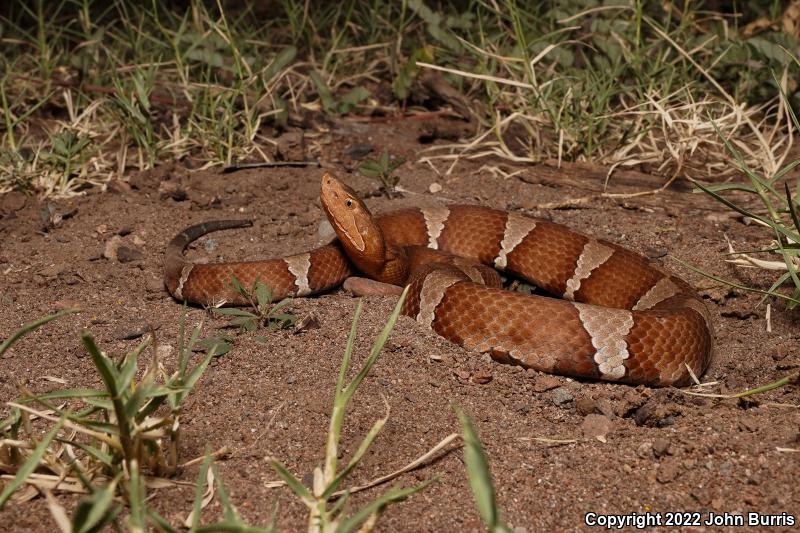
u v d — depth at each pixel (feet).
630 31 27.89
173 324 17.88
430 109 29.50
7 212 22.88
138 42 30.32
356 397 15.02
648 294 18.92
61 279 19.92
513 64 27.20
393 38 31.78
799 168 23.63
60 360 16.46
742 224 21.98
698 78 27.35
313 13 33.81
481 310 17.03
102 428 11.42
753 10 30.83
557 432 14.66
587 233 21.79
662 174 24.44
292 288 19.22
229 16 35.12
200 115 26.14
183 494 12.45
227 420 14.37
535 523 12.42
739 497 12.91
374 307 18.20
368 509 10.50
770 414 15.01
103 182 24.36
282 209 23.11
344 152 26.23
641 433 14.57
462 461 13.60
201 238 21.68
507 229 21.15
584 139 25.11
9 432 13.21
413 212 21.76
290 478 10.91
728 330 18.25
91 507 9.54
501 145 25.62
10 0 34.86
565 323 16.70
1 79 28.71
